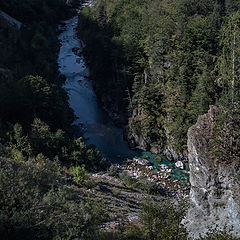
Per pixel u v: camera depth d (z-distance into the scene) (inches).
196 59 2522.1
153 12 3521.2
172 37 2748.5
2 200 893.2
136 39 3117.6
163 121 2581.2
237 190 1117.7
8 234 790.5
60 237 810.8
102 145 2728.8
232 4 2827.3
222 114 1291.8
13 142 2135.8
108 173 2175.2
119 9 4372.5
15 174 1041.5
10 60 3159.5
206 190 1210.6
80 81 3747.5
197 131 1294.3
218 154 1202.6
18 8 4562.0
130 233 1096.8
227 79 1432.1
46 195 1055.6
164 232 844.0
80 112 3206.2
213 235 896.3
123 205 1605.6
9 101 2442.2
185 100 2490.2
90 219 958.4
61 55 4426.7
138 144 2684.5
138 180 2138.3
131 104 2802.7
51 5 5772.6
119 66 3080.7
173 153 2471.7
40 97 2514.8
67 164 2159.2
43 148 2201.0
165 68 2758.4
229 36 1519.4
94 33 3934.5
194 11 3117.6
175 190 2144.4
